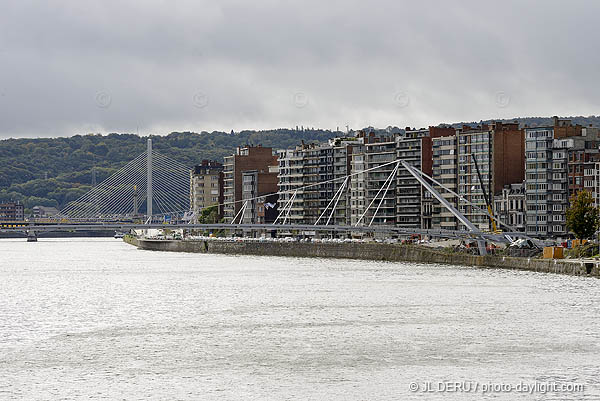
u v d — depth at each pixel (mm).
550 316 197000
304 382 140875
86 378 144750
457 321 192125
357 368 149125
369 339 172625
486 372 146000
